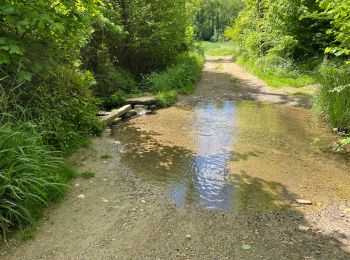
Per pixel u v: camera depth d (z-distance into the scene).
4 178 3.54
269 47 19.73
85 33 7.40
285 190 4.83
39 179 3.85
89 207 4.22
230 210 4.27
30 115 5.20
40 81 5.91
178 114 9.45
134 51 13.87
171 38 14.95
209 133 7.59
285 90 13.02
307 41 16.55
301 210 4.29
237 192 4.76
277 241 3.61
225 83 15.18
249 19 23.16
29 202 3.86
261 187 4.93
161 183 5.01
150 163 5.76
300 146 6.71
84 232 3.71
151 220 3.99
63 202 4.30
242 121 8.68
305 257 3.35
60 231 3.71
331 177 5.29
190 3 20.34
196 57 21.67
